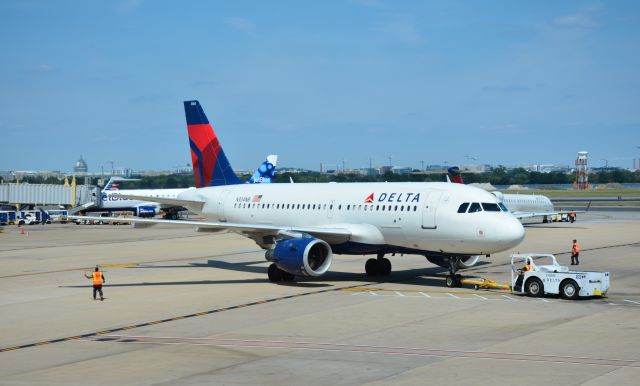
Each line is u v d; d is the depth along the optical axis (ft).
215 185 196.34
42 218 396.98
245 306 120.06
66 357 86.02
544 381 72.54
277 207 170.09
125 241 265.54
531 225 353.92
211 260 196.65
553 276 126.00
